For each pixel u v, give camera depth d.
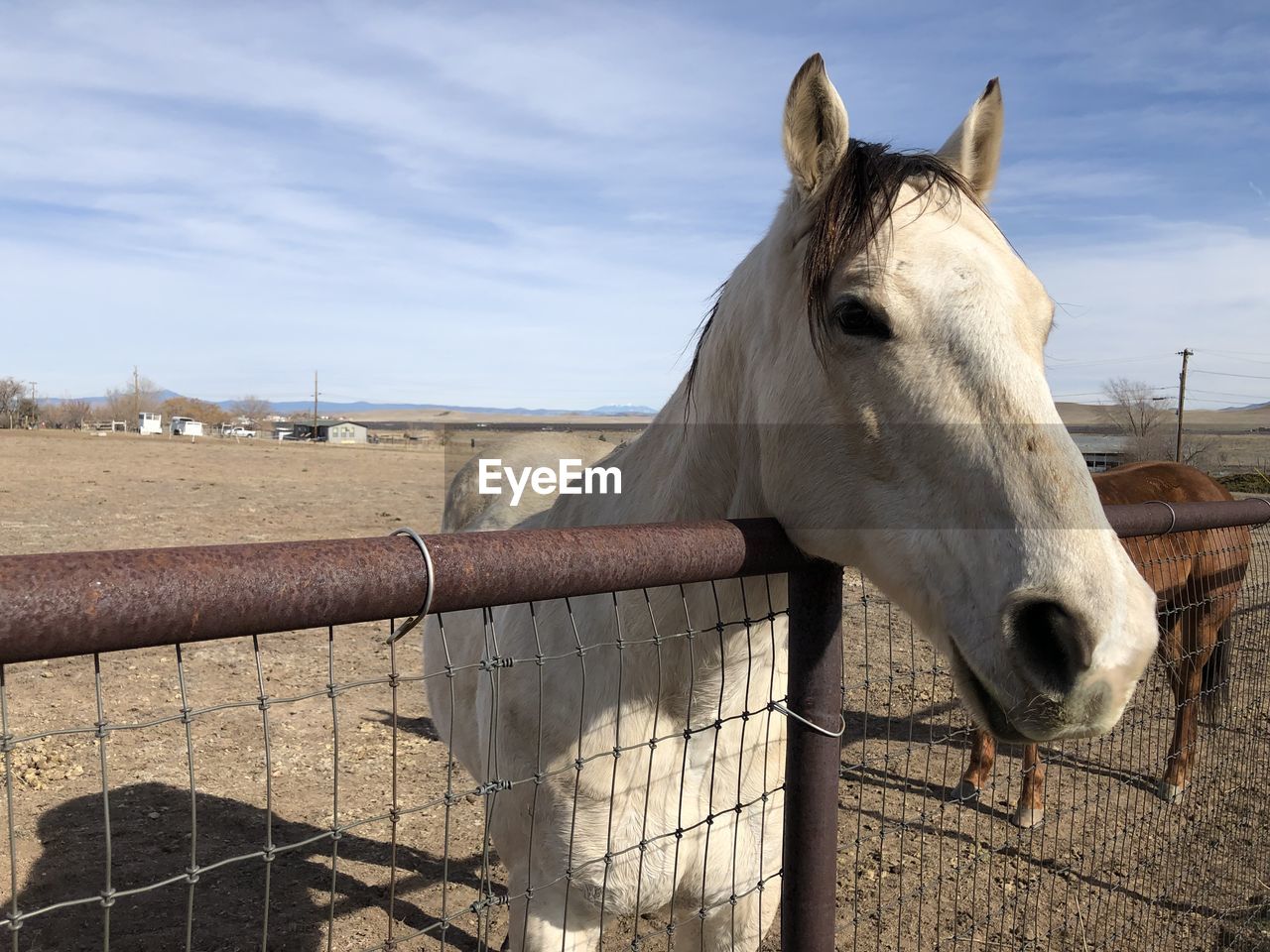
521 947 1.65
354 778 3.97
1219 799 3.83
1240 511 2.60
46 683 4.90
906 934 2.90
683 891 1.70
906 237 1.27
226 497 14.58
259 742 4.29
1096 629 1.04
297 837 3.43
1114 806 3.93
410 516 12.71
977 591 1.13
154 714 4.55
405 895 3.11
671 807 1.60
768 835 1.72
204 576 0.74
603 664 1.59
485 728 1.92
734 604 1.55
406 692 5.15
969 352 1.19
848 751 4.48
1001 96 1.61
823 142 1.41
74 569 0.69
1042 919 3.04
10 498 12.89
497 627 1.89
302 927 2.88
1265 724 4.75
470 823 3.64
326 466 25.58
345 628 6.56
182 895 2.99
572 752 1.60
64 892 2.96
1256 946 2.91
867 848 3.48
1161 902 3.16
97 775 3.81
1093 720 1.04
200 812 3.55
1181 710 4.01
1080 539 1.08
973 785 4.07
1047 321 1.34
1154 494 4.46
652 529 1.15
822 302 1.29
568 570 1.01
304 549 0.82
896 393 1.23
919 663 5.92
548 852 1.63
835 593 1.39
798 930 1.39
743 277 1.63
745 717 1.41
